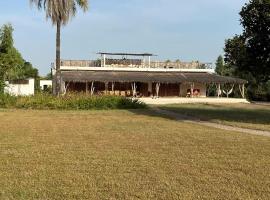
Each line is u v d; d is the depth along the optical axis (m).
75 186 10.17
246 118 29.92
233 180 10.85
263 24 24.61
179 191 9.80
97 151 14.98
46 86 78.19
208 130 22.08
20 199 9.09
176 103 51.44
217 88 62.25
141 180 10.77
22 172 11.55
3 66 58.16
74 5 44.03
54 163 12.77
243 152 14.95
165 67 61.75
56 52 45.06
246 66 26.27
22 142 17.08
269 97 64.50
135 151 15.02
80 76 53.59
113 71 59.03
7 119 27.59
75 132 20.67
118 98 41.34
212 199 9.23
